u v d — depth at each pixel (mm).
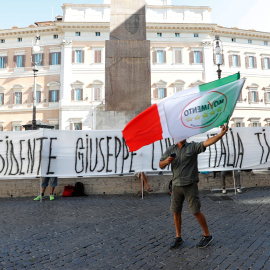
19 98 34000
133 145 3875
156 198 6746
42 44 34094
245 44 35750
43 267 3125
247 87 35312
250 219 4738
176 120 3664
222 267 2996
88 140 7266
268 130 7523
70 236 4129
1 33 34281
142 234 4145
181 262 3156
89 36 33344
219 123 3512
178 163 3510
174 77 33625
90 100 32656
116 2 9578
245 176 7980
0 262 3258
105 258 3334
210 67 33969
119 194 7375
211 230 4227
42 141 7141
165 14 34625
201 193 7180
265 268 2945
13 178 7285
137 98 9094
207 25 33688
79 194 7188
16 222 4887
